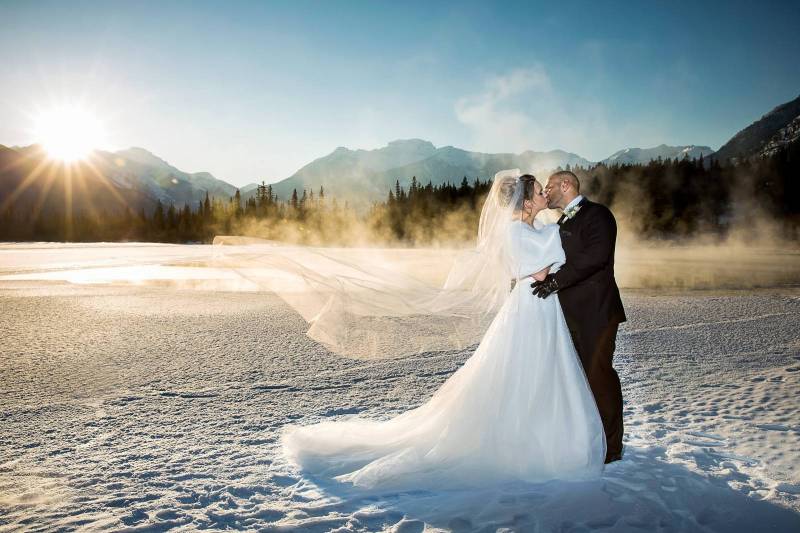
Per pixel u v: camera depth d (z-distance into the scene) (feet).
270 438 13.60
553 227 11.52
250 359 23.90
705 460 11.86
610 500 9.75
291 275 14.05
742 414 15.49
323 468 11.31
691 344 27.22
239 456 12.33
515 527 8.75
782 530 8.78
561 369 11.34
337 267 13.94
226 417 15.53
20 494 10.18
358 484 10.42
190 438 13.65
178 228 419.74
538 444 10.94
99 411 16.16
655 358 23.89
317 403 17.03
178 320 35.37
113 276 71.46
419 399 17.52
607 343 11.51
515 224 11.62
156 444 13.20
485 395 11.25
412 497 10.00
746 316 37.19
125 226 458.50
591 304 11.46
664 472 11.09
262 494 10.17
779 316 36.94
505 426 11.04
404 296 13.28
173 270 82.43
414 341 20.99
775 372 20.89
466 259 12.71
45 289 54.44
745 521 9.06
